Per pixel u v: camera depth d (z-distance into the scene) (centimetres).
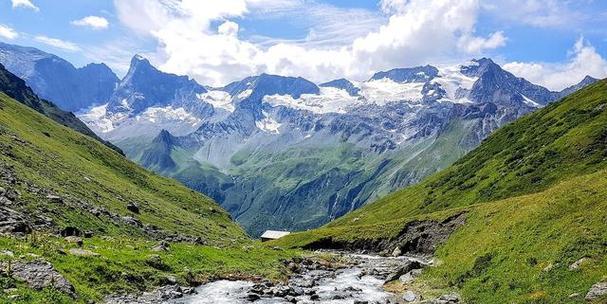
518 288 4722
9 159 9825
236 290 5600
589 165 12762
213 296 5272
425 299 5550
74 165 14338
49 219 6669
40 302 3659
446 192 18062
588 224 4950
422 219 11644
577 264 4444
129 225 9138
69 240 5650
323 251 12312
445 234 10525
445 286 6034
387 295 6094
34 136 16150
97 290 4509
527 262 5034
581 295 4019
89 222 7844
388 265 9288
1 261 4072
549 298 4250
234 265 6856
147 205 14000
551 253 4891
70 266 4628
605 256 4384
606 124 14238
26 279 3938
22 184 7944
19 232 5319
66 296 3944
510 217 6731
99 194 11544
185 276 5803
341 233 12975
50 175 10638
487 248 6112
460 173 19812
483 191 15338
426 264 7800
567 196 5834
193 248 7269
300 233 14075
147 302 4647
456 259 6819
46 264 4259
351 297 5859
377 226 12581
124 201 12481
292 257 8862
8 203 6538
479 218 8681
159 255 6141
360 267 9012
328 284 6925
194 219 16325
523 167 15100
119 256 5528
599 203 5250
